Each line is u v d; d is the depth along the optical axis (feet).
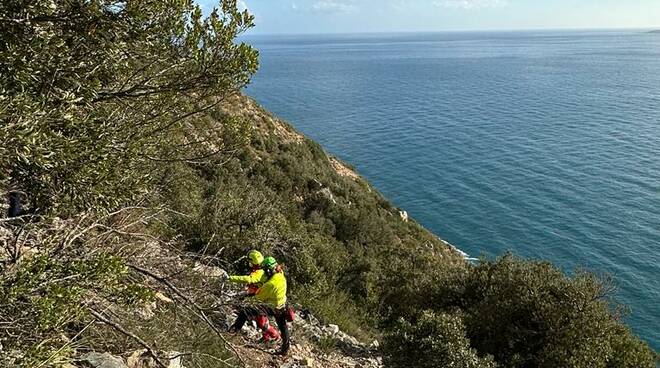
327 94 547.08
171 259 20.39
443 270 55.16
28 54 11.87
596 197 205.16
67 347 11.75
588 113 394.11
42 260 10.73
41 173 12.37
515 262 46.60
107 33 13.65
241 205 42.29
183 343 19.29
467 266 51.67
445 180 233.14
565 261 155.33
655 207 192.34
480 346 39.01
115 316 16.70
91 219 16.21
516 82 627.05
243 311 23.76
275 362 23.25
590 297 39.01
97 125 12.96
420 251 97.50
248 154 96.37
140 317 18.45
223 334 22.16
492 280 46.01
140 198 18.42
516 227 179.73
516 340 38.14
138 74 17.44
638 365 38.99
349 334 37.96
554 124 356.18
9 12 11.42
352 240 95.71
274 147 113.80
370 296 54.34
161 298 21.44
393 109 440.86
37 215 13.14
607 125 343.87
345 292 53.47
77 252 14.14
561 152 275.59
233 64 16.94
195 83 17.22
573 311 37.86
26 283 10.38
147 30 14.40
